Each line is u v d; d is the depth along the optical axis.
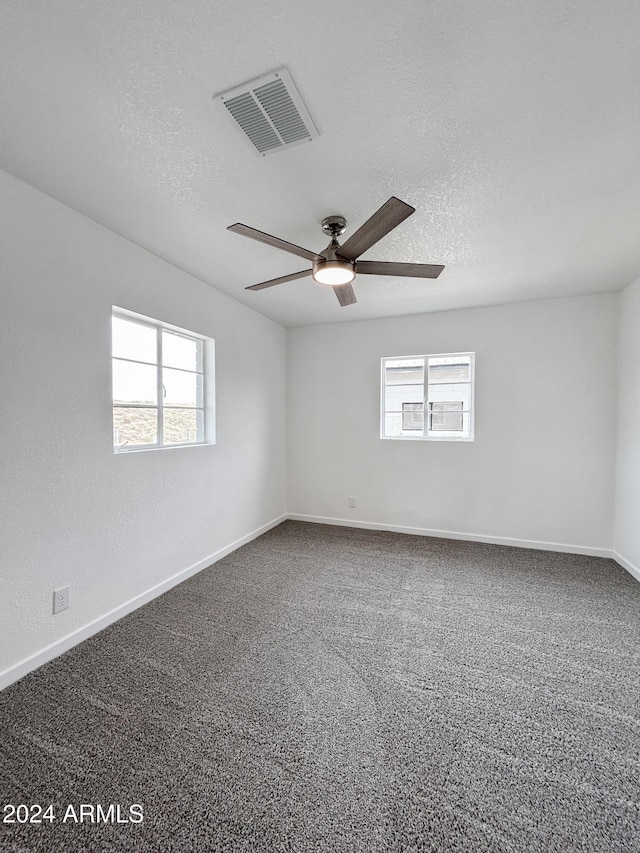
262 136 1.52
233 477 3.54
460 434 4.00
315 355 4.46
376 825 1.17
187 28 1.11
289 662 1.95
